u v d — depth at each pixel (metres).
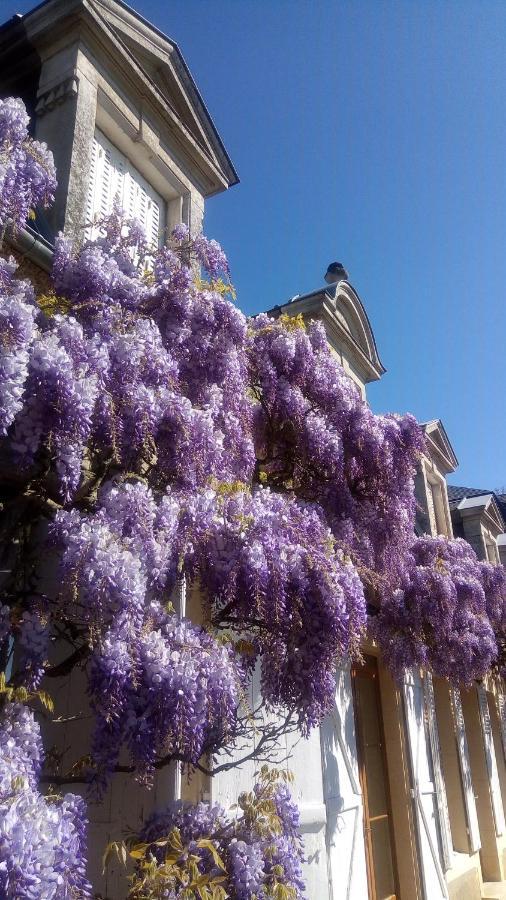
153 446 3.09
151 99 6.03
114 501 2.84
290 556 3.42
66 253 3.59
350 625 3.57
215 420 3.79
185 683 2.60
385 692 8.16
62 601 2.84
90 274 3.42
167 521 2.93
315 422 4.85
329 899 5.49
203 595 3.39
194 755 2.88
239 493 3.41
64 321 3.01
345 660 6.80
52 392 2.65
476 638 8.19
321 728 6.08
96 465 3.43
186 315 3.62
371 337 9.68
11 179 3.13
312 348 5.29
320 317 8.40
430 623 7.33
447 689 10.74
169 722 2.55
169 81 6.31
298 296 8.83
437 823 8.74
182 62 6.36
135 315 3.42
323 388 5.14
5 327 2.49
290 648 3.46
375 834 7.27
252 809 3.30
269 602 3.24
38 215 4.75
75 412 2.67
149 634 2.66
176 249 4.29
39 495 3.25
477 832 10.63
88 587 2.54
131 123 5.81
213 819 3.27
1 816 1.86
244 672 3.17
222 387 3.89
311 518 3.83
